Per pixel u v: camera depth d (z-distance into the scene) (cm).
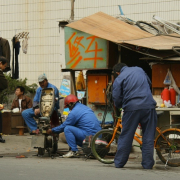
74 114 1227
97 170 944
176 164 1043
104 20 1486
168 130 1049
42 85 1403
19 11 2480
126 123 992
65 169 938
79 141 1238
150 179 837
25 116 1363
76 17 2361
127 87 986
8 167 947
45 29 2425
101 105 1489
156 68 1395
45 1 2422
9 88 2272
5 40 1512
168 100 1341
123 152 1002
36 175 842
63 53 1491
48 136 1237
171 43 1302
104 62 1427
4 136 1722
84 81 1645
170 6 2164
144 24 1548
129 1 2248
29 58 2456
